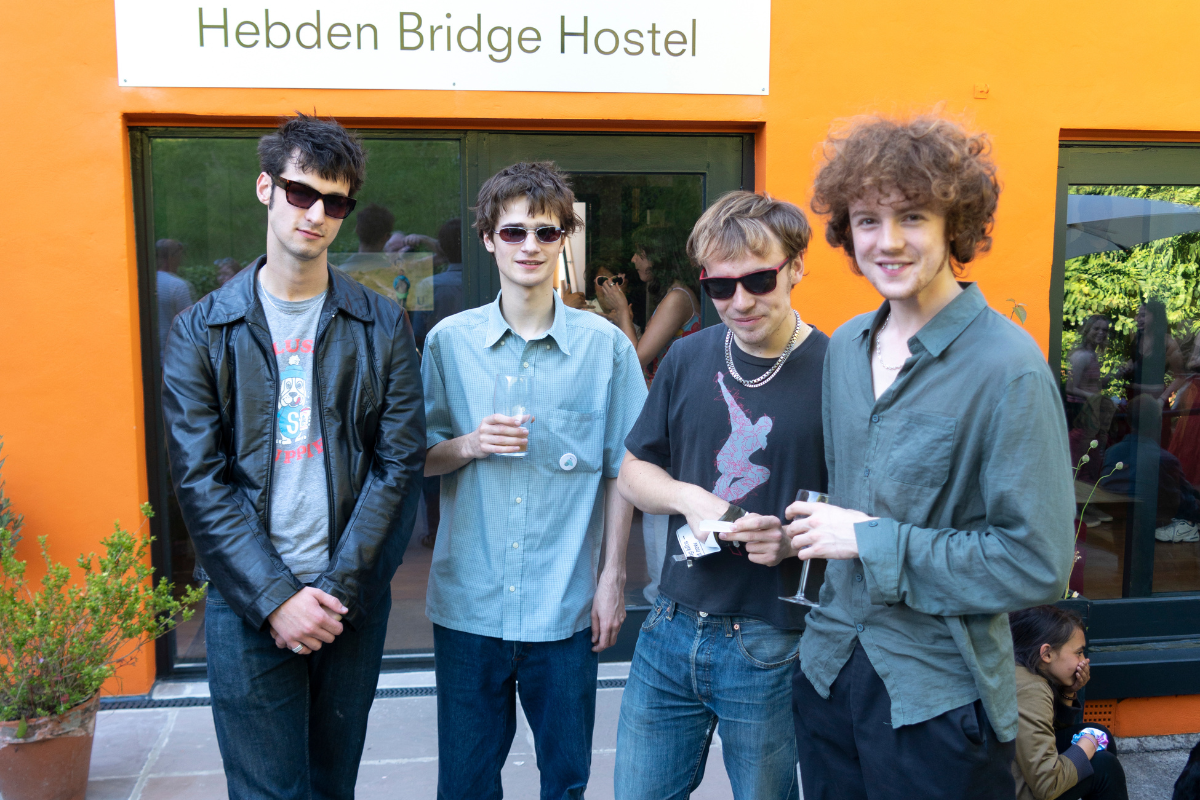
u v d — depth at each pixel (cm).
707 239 174
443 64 316
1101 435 375
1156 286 370
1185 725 361
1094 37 338
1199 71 344
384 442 199
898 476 144
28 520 314
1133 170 359
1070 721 261
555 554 214
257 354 191
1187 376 376
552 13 318
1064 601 289
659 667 194
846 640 155
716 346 192
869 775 153
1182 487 380
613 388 224
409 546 357
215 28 306
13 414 311
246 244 335
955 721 143
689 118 328
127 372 315
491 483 213
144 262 327
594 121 330
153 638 276
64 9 302
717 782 286
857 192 138
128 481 318
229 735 193
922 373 143
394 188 339
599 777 287
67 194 308
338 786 213
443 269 345
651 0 321
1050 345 364
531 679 216
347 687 206
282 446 193
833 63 331
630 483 198
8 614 256
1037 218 344
